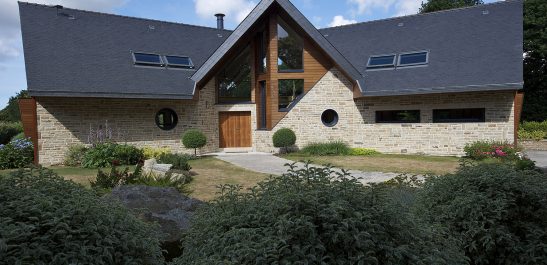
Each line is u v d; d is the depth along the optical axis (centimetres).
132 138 1645
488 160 1404
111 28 1788
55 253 293
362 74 1822
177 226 527
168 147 1725
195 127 1795
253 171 1320
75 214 316
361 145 1844
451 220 465
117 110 1611
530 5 2902
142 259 349
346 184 338
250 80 1939
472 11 1878
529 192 462
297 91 1859
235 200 361
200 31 2061
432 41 1823
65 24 1678
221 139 1908
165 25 1975
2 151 1473
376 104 1814
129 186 706
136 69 1673
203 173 1271
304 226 294
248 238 301
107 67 1608
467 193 469
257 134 1889
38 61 1481
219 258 302
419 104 1739
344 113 1845
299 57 1852
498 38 1695
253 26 1830
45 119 1479
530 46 2927
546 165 1512
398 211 329
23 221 298
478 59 1645
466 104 1653
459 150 1680
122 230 341
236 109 1900
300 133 1838
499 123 1606
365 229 305
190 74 1789
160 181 992
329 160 1575
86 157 1437
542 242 457
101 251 308
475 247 439
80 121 1539
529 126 2484
